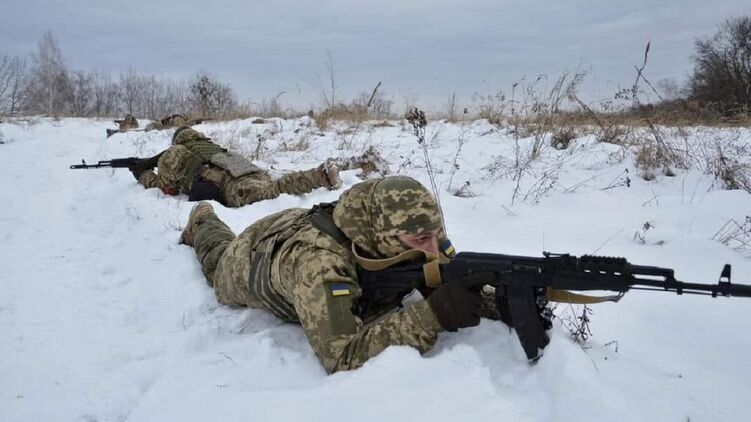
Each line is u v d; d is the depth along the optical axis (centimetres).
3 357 352
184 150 717
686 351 315
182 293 438
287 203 658
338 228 317
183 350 353
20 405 302
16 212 696
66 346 364
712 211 572
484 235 545
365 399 264
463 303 289
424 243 306
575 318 329
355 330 304
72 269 500
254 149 1003
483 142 959
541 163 784
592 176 715
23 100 2244
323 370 311
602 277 277
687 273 431
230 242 439
